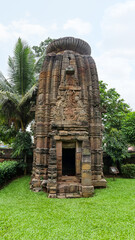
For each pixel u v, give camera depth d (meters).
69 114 9.11
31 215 5.33
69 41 10.77
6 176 10.89
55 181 7.68
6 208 6.01
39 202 6.66
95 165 9.28
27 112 14.92
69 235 4.19
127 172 13.20
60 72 10.12
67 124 8.88
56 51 11.41
